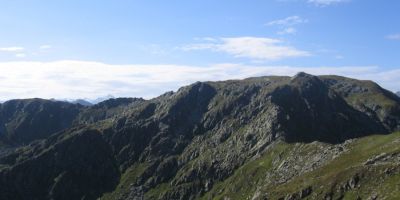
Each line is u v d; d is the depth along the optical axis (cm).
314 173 18588
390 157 15888
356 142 19800
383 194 13900
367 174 15338
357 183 15300
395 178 14350
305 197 16725
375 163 15838
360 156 17638
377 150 17162
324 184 16462
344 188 15550
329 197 15650
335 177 16338
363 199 14400
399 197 13225
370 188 14650
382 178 14750
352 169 16150
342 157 18600
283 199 17650
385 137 18438
